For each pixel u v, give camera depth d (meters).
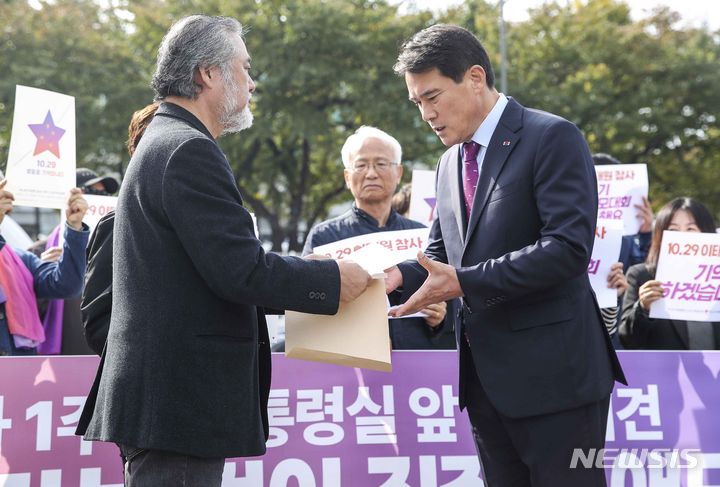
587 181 2.88
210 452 2.58
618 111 21.03
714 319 4.34
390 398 3.97
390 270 3.33
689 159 22.70
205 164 2.57
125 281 2.63
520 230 2.95
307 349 2.84
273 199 21.70
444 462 3.94
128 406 2.56
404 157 19.45
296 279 2.65
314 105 19.80
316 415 3.92
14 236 7.21
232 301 2.58
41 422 3.75
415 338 4.50
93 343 3.32
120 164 19.12
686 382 4.07
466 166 3.16
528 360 2.94
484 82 3.05
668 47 21.81
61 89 18.45
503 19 20.78
